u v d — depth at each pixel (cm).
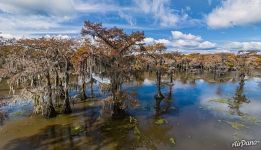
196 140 2730
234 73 12888
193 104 4550
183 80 8688
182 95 5506
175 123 3338
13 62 3662
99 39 3269
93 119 3341
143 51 3762
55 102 3684
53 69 3494
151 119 3488
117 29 3191
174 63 10969
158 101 4734
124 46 3272
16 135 2742
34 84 3709
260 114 3909
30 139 2638
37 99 3284
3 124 3077
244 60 12638
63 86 4022
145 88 6347
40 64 3238
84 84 4397
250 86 7525
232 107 4378
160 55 4897
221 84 7856
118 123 3216
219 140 2744
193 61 14712
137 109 4016
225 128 3159
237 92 6197
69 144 2528
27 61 3244
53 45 3484
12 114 3459
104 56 3384
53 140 2620
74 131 2875
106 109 3453
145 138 2750
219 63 13888
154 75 10131
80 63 3619
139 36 3256
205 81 8638
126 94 3362
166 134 2900
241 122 3438
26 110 3659
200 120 3497
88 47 3462
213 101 4869
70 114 3541
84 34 3169
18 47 3791
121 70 3259
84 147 2467
